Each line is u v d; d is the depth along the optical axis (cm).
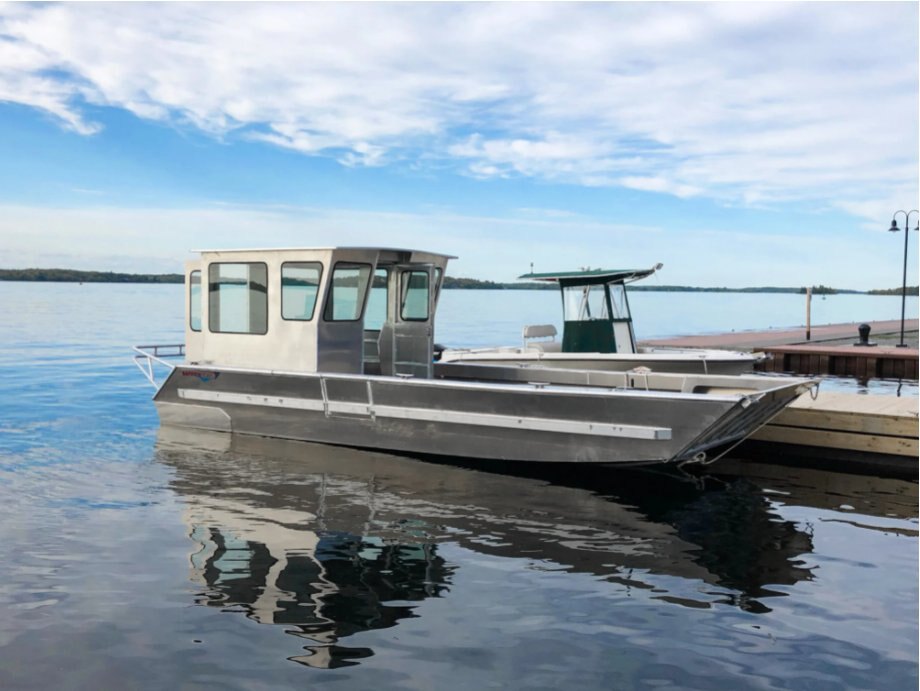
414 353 922
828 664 371
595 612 429
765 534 581
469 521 597
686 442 681
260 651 375
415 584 465
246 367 895
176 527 567
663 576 488
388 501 648
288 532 560
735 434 750
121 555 505
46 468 748
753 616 427
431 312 907
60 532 551
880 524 612
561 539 560
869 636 402
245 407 905
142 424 984
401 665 363
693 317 4753
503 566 500
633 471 757
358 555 514
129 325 2952
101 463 771
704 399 664
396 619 414
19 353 1864
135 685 342
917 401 921
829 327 3056
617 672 360
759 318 4772
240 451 830
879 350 1758
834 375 1705
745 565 511
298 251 852
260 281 881
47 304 4741
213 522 580
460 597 446
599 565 506
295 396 862
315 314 841
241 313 900
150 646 379
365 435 834
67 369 1562
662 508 649
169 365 945
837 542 564
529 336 1302
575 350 1239
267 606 428
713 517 627
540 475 744
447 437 787
